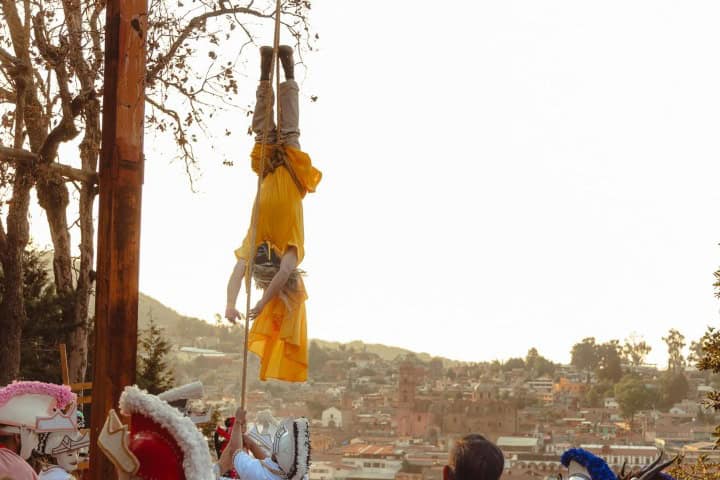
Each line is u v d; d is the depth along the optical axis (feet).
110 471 17.94
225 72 39.19
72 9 45.93
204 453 11.69
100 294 18.67
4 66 62.90
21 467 14.82
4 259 64.28
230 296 18.40
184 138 48.78
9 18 61.57
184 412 15.71
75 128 61.21
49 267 89.61
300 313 18.63
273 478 15.24
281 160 18.58
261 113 18.99
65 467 16.53
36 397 15.44
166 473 11.57
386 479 606.14
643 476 15.14
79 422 19.21
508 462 592.19
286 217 18.38
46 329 73.97
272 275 18.34
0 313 65.10
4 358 65.00
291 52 19.10
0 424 15.16
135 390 11.98
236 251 18.61
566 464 14.12
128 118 19.12
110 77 19.13
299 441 15.40
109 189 18.89
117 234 18.80
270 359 18.60
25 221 64.54
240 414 15.87
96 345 18.60
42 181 63.36
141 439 11.75
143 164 19.31
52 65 52.19
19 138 62.69
